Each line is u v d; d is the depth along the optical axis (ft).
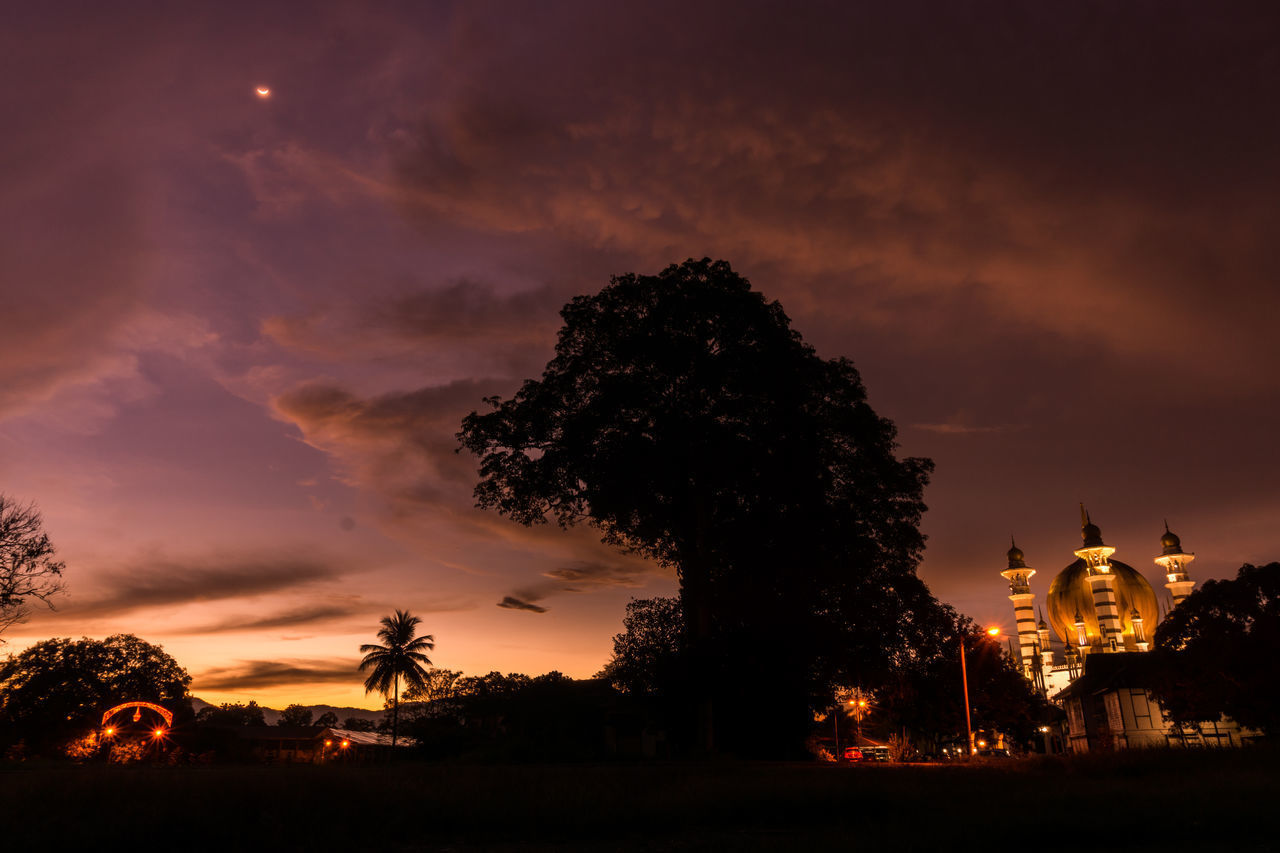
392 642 292.20
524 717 176.76
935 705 214.48
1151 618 387.14
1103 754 76.95
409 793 36.96
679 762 86.74
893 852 29.89
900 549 128.98
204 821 29.17
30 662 270.87
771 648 116.67
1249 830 35.37
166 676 299.58
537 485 125.59
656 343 120.06
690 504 120.37
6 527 126.62
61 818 28.48
